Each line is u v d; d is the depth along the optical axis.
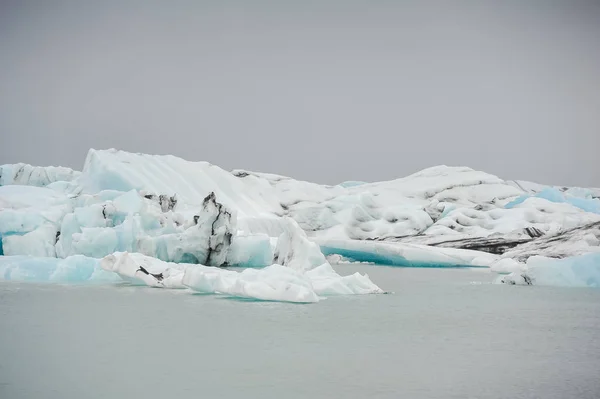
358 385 11.12
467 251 43.22
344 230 55.62
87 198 37.03
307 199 64.19
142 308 19.34
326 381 11.35
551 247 37.66
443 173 69.56
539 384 11.24
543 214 52.75
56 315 18.05
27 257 29.41
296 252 26.59
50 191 38.31
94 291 23.31
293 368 12.21
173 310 18.98
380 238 53.88
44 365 12.36
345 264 44.78
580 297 23.12
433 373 11.95
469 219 54.34
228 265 35.84
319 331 15.90
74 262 27.19
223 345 14.20
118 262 25.27
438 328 16.53
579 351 13.88
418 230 54.66
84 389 10.84
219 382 11.24
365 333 15.73
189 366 12.30
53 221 33.53
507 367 12.42
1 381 11.31
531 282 27.91
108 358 12.94
